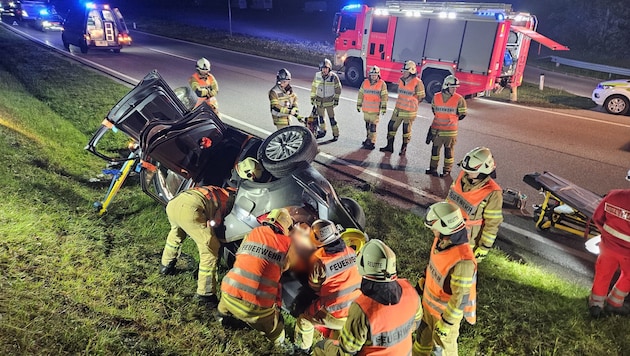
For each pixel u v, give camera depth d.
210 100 8.20
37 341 2.98
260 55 22.42
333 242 3.28
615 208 4.01
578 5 31.23
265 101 12.86
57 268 4.02
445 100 7.41
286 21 39.44
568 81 19.75
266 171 4.25
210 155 4.94
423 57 14.21
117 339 3.26
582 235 5.84
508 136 10.52
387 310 2.51
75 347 3.06
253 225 4.05
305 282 3.55
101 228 5.09
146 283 4.20
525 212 6.75
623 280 4.21
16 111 9.08
